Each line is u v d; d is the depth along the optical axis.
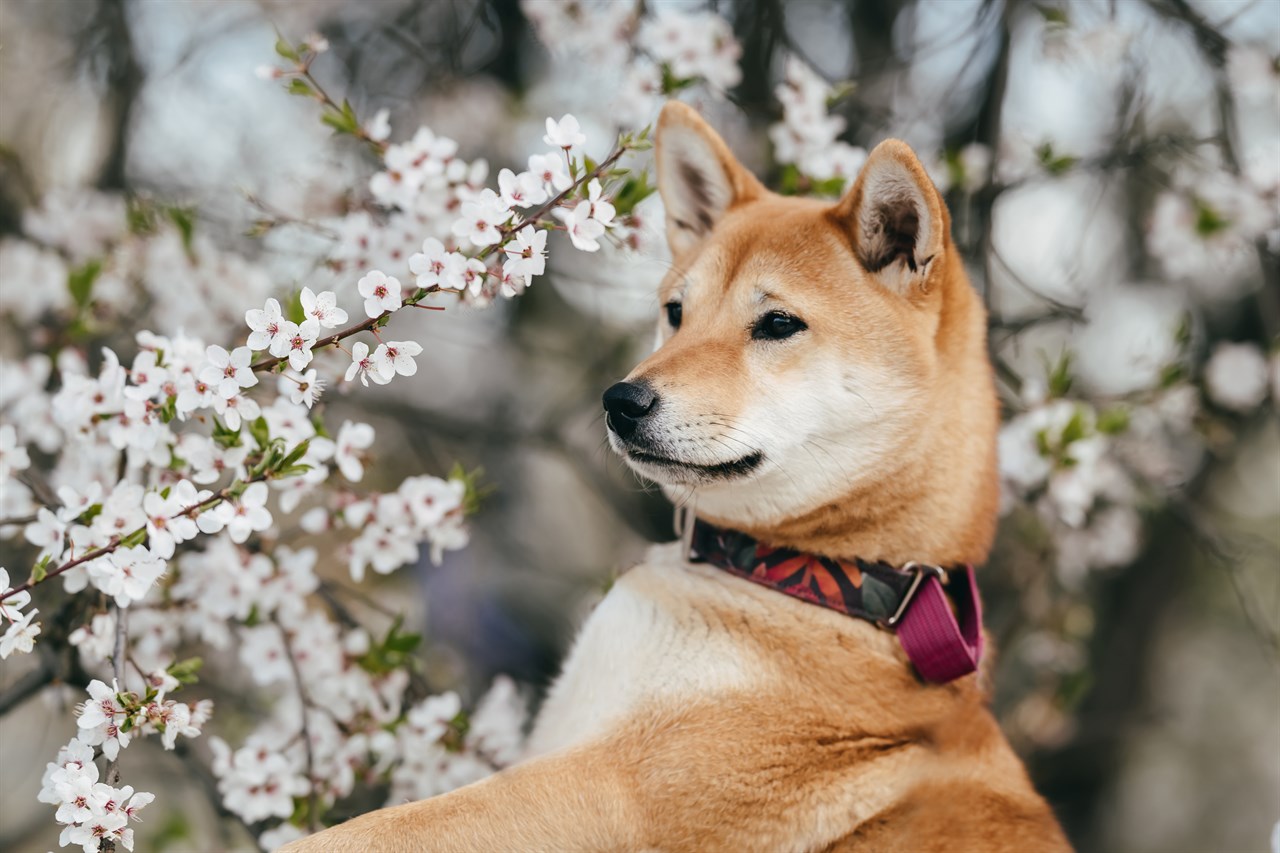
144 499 2.60
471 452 6.00
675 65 4.13
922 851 2.81
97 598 3.05
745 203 3.55
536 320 6.09
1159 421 5.05
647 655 2.95
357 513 3.35
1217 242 4.80
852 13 5.59
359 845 2.56
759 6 5.04
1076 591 5.93
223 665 4.84
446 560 5.64
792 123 4.05
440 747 3.47
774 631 2.96
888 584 3.00
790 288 3.10
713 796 2.73
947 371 3.12
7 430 2.90
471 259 2.51
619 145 2.81
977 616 3.04
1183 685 8.54
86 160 5.54
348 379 2.50
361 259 3.53
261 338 2.42
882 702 2.92
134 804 2.36
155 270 4.23
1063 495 4.29
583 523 6.74
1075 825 7.27
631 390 2.95
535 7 4.68
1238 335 6.15
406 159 3.42
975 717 3.07
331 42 5.68
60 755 2.39
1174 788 8.72
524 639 5.64
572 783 2.70
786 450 3.03
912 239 3.11
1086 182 5.44
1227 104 4.98
